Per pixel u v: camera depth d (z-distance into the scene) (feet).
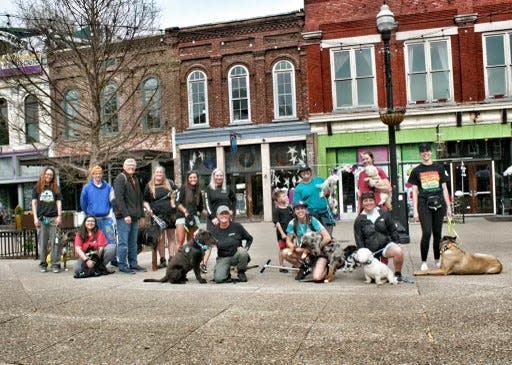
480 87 73.67
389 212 29.99
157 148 84.58
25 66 63.82
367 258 25.93
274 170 82.64
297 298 23.48
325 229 29.32
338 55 78.23
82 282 29.86
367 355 15.57
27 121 72.43
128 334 18.56
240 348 16.66
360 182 31.30
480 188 75.15
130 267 33.71
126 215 32.63
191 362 15.57
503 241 42.73
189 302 23.44
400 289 24.59
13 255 46.70
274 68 82.84
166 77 73.77
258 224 76.48
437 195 29.53
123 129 63.57
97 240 32.35
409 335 17.24
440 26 74.74
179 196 34.55
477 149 75.10
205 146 84.69
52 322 20.52
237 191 84.74
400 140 75.66
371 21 76.59
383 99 76.43
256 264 35.40
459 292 23.13
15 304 23.98
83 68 56.65
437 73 75.36
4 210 94.73
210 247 29.37
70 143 72.43
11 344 17.75
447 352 15.51
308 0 78.89
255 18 82.69
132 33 56.75
